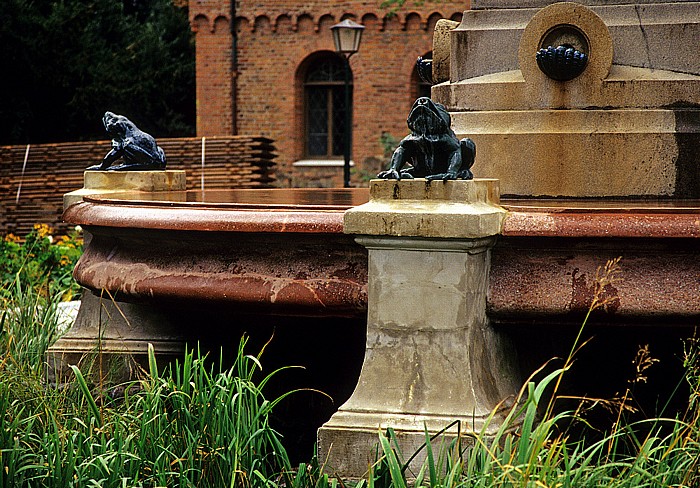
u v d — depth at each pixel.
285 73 30.06
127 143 6.74
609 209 4.43
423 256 4.26
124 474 4.09
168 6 38.69
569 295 4.35
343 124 30.16
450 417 4.16
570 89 5.97
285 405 5.56
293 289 4.60
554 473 3.75
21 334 6.62
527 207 4.75
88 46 34.50
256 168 20.33
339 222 4.52
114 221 5.04
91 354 5.76
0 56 32.47
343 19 29.52
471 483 3.73
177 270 4.88
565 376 5.03
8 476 4.03
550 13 5.97
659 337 4.96
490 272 4.46
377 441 4.18
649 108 5.91
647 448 3.86
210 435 4.16
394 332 4.29
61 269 12.13
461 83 6.30
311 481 4.15
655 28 5.97
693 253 4.30
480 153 6.11
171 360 5.78
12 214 20.44
